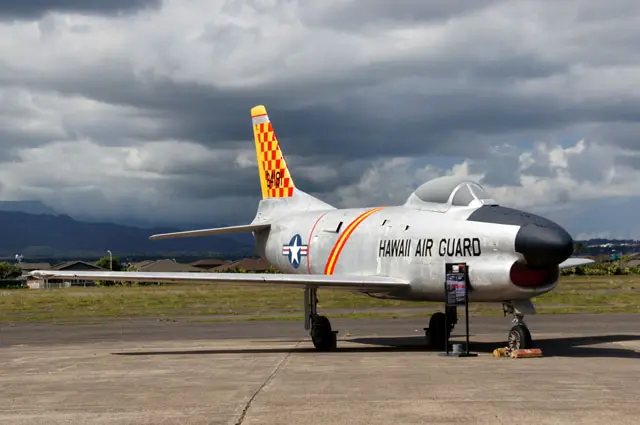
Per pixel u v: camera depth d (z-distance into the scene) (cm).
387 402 1002
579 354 1641
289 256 2430
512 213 1662
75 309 4238
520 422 862
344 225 2180
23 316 3625
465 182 1822
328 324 1867
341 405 988
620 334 2150
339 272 2144
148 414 963
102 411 994
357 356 1672
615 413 907
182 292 7038
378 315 3225
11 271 15650
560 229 1574
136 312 3828
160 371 1423
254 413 949
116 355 1766
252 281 1806
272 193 2669
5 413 996
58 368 1510
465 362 1488
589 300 4159
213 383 1235
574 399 1004
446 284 1666
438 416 904
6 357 1770
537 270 1642
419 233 1839
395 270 1903
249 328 2633
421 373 1303
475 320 2830
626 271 12494
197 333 2450
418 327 2567
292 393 1100
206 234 2516
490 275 1625
